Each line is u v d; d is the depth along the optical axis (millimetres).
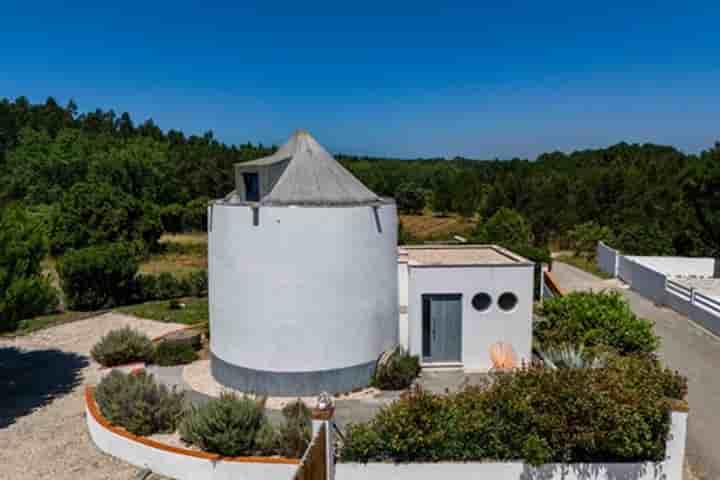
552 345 15938
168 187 84188
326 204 14711
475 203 80500
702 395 15602
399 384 15453
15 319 15828
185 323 26016
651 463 10211
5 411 15711
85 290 29172
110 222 48438
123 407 12930
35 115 126438
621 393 10305
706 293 27156
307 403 14469
